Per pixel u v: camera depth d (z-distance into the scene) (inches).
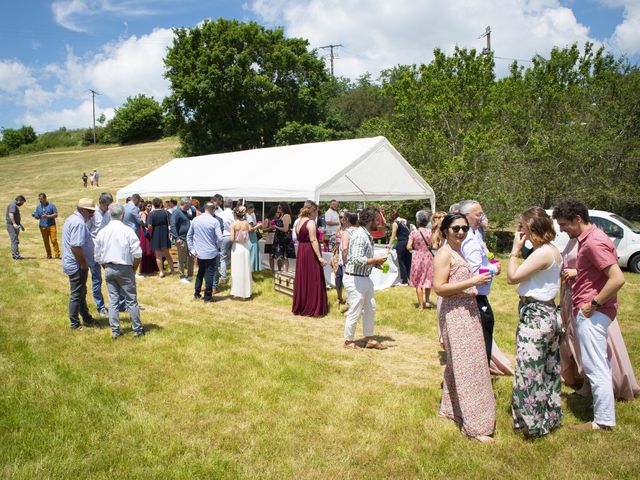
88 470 133.5
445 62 774.5
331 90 1439.5
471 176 645.3
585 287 158.7
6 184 1579.7
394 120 797.2
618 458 139.5
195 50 1201.4
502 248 653.9
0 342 241.3
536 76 890.1
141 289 388.2
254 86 1208.2
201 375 202.1
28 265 492.1
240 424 161.6
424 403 177.8
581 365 177.3
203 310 324.8
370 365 220.7
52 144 3075.8
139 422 160.2
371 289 243.8
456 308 155.6
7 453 139.9
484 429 151.5
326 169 401.4
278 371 206.8
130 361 217.3
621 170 737.0
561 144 711.1
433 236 225.3
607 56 903.7
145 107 2910.9
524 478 131.2
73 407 170.2
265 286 400.5
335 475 133.6
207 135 1222.3
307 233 311.3
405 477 133.3
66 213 1061.1
